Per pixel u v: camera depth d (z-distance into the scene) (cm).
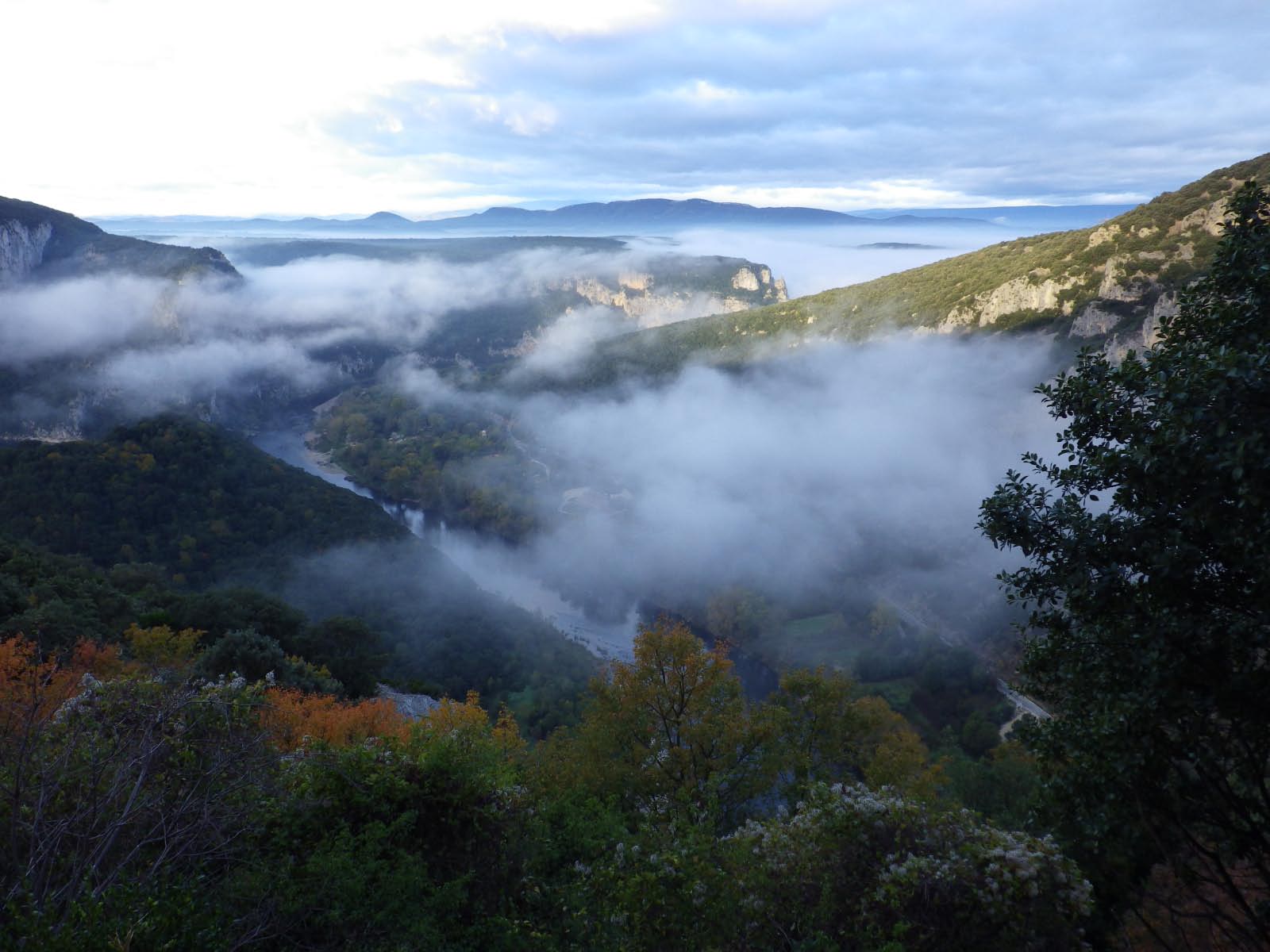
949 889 661
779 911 674
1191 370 566
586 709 1608
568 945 686
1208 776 625
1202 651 582
